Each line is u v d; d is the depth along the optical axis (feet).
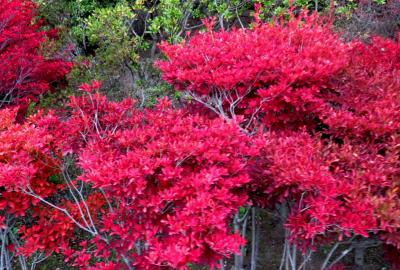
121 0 24.45
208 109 12.28
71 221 11.27
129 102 12.53
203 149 8.61
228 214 8.43
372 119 9.86
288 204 10.46
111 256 14.44
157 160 8.46
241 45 11.95
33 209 12.03
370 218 7.79
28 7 19.90
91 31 19.49
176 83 12.01
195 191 8.25
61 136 11.18
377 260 14.66
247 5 23.12
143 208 8.50
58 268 14.61
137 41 20.22
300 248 9.02
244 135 9.38
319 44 11.22
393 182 8.59
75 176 15.21
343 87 11.34
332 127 10.00
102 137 10.83
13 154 10.16
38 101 18.56
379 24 22.30
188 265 14.14
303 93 10.18
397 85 11.85
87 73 18.12
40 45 18.58
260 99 10.89
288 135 10.72
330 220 8.11
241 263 12.12
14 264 14.93
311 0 23.11
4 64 16.08
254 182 9.50
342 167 9.28
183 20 21.89
